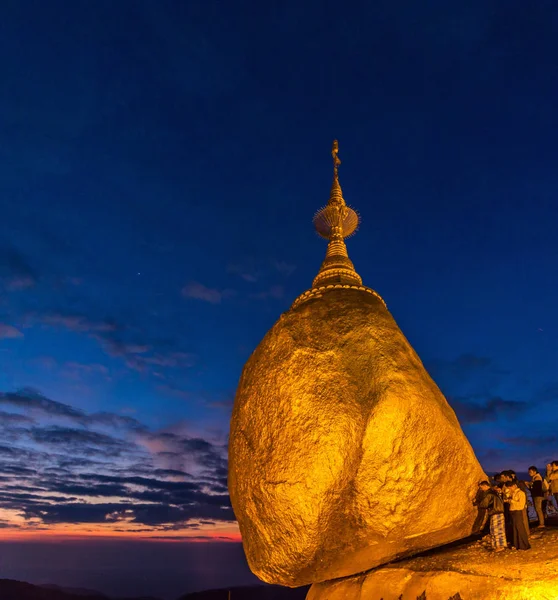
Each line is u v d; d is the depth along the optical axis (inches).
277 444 462.9
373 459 441.7
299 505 438.9
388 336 496.7
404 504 443.2
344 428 445.1
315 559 447.8
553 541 458.0
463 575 406.6
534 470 550.9
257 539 467.5
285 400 474.0
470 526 470.9
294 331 510.9
